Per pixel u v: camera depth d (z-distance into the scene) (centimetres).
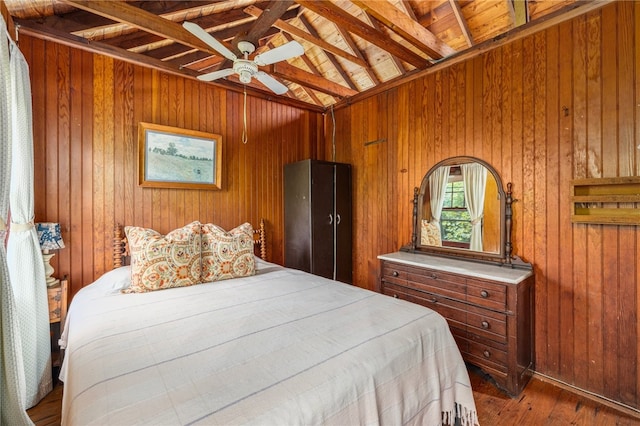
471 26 270
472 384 219
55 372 223
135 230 226
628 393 189
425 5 271
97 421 85
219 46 191
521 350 210
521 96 235
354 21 229
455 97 276
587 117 203
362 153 369
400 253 307
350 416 107
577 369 209
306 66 380
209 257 239
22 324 185
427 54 270
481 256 256
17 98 185
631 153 186
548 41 221
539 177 226
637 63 184
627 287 190
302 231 352
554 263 220
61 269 238
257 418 89
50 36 226
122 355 121
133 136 270
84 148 247
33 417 182
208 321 156
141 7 214
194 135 302
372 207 358
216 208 322
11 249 186
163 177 284
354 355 123
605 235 198
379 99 347
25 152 192
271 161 369
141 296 197
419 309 173
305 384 104
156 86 282
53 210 234
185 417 87
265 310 171
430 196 295
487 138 255
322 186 355
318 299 191
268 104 366
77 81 244
